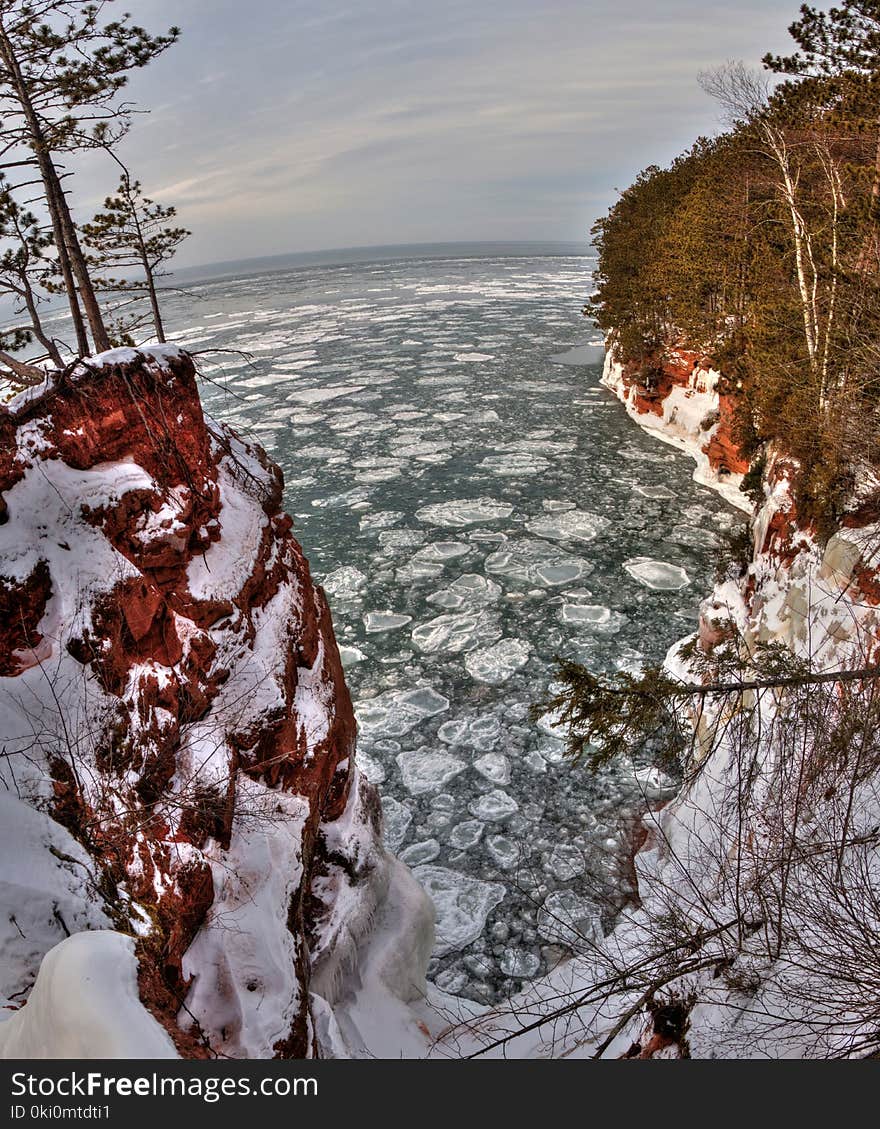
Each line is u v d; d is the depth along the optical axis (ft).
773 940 18.48
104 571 16.38
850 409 34.96
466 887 34.30
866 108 44.11
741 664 21.48
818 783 18.43
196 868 15.46
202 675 18.56
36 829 12.55
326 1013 17.80
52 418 16.65
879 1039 14.42
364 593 61.98
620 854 34.73
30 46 31.86
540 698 47.16
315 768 21.44
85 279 34.96
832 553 29.68
